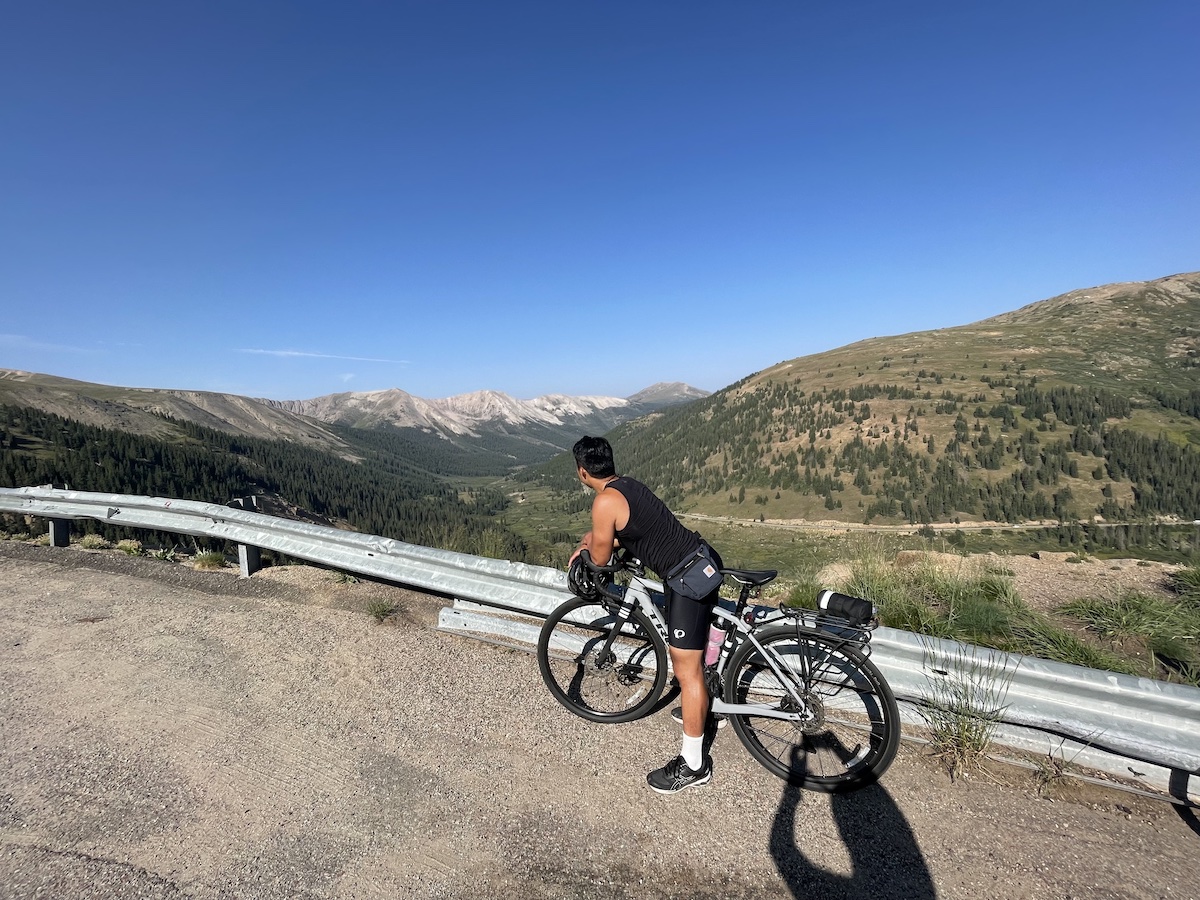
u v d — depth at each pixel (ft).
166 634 16.66
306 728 12.30
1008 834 9.44
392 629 17.04
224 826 9.61
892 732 10.04
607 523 10.71
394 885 8.52
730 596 19.67
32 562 22.72
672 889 8.47
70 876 8.56
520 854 9.07
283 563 24.90
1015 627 15.84
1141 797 10.19
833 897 8.30
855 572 19.79
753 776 10.87
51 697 13.37
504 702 13.32
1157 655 15.07
